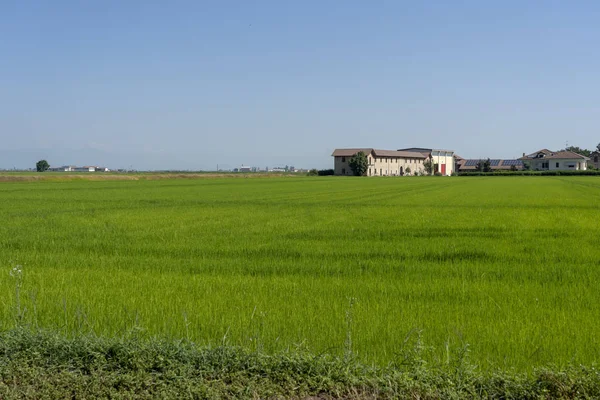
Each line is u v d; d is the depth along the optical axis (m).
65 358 6.84
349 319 7.76
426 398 6.02
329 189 64.88
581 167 167.75
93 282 11.52
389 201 41.78
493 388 6.11
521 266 13.65
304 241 18.41
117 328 8.10
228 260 14.63
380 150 181.50
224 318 8.46
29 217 27.47
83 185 73.94
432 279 12.05
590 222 24.91
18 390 6.08
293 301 9.72
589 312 9.14
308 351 6.88
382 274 12.68
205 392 6.04
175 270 13.32
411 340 7.46
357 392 6.16
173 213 30.39
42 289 10.45
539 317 8.77
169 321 8.28
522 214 29.53
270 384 6.25
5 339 7.20
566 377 6.14
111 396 6.02
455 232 20.92
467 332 7.83
